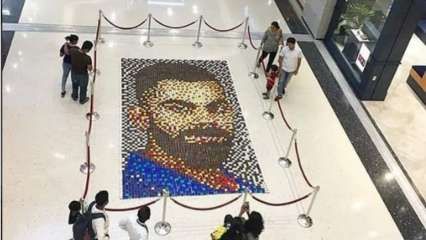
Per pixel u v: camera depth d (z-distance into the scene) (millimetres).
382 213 6871
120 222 5176
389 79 8727
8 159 6656
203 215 6375
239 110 8180
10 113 7375
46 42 9000
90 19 9836
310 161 7500
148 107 7891
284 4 11648
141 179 6707
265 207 6637
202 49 9531
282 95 8695
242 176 7020
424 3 7668
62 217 6059
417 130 8539
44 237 5801
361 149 7906
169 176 6824
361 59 9148
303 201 6820
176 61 9047
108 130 7375
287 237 6309
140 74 8547
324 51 10195
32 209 6082
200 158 7168
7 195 6184
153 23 10023
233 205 6590
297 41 10352
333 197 6977
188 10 10695
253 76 9023
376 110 8836
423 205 7117
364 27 9234
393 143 8164
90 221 5086
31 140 7012
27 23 9391
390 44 8148
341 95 9039
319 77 9398
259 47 9102
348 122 8430
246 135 7727
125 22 9922
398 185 7367
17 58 8477
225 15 10781
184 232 6117
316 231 6457
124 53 9016
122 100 7949
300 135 7949
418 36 11203
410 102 9180
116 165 6848
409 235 6633
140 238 5098
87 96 7887
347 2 9555
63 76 7637
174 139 7398
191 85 8500
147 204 6090
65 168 6684
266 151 7512
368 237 6508
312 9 10516
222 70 9031
